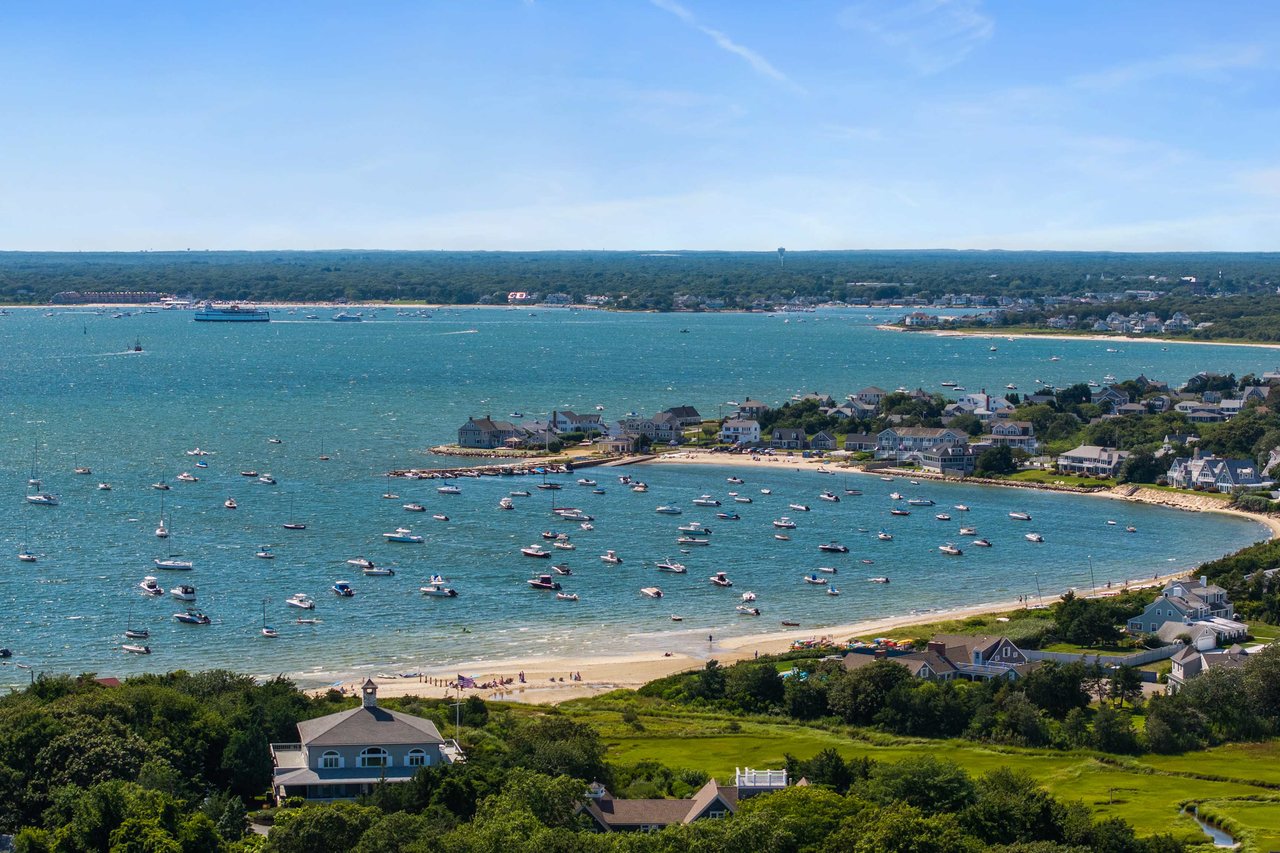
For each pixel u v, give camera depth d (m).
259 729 145.88
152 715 149.12
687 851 120.00
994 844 128.62
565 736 152.12
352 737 140.25
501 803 127.06
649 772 151.00
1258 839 136.62
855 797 135.12
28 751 137.75
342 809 124.19
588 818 130.62
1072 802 145.00
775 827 123.75
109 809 124.00
